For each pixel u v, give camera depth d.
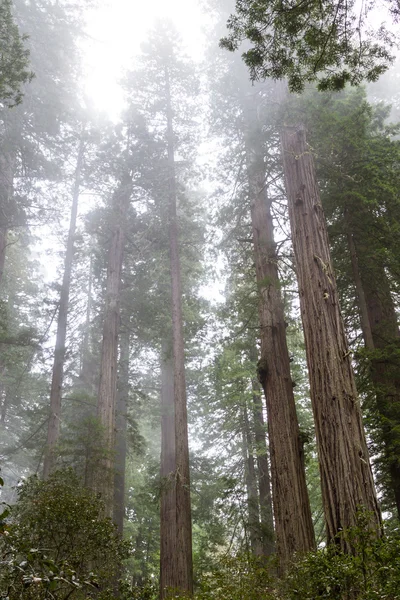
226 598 6.19
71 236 20.55
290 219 10.67
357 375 12.80
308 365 8.82
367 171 12.06
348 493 7.35
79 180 21.22
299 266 9.86
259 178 13.73
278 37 7.74
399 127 14.31
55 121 20.67
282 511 9.96
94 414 20.25
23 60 12.97
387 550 4.78
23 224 20.23
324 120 11.89
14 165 20.48
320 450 8.00
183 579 12.39
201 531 22.78
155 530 24.45
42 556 4.11
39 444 18.39
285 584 6.19
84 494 8.51
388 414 11.28
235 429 19.61
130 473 24.58
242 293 15.22
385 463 11.46
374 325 13.63
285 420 10.83
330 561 5.47
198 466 18.92
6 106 19.91
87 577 4.58
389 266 13.10
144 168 19.89
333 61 7.86
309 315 9.16
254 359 19.55
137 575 23.09
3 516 3.90
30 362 21.55
